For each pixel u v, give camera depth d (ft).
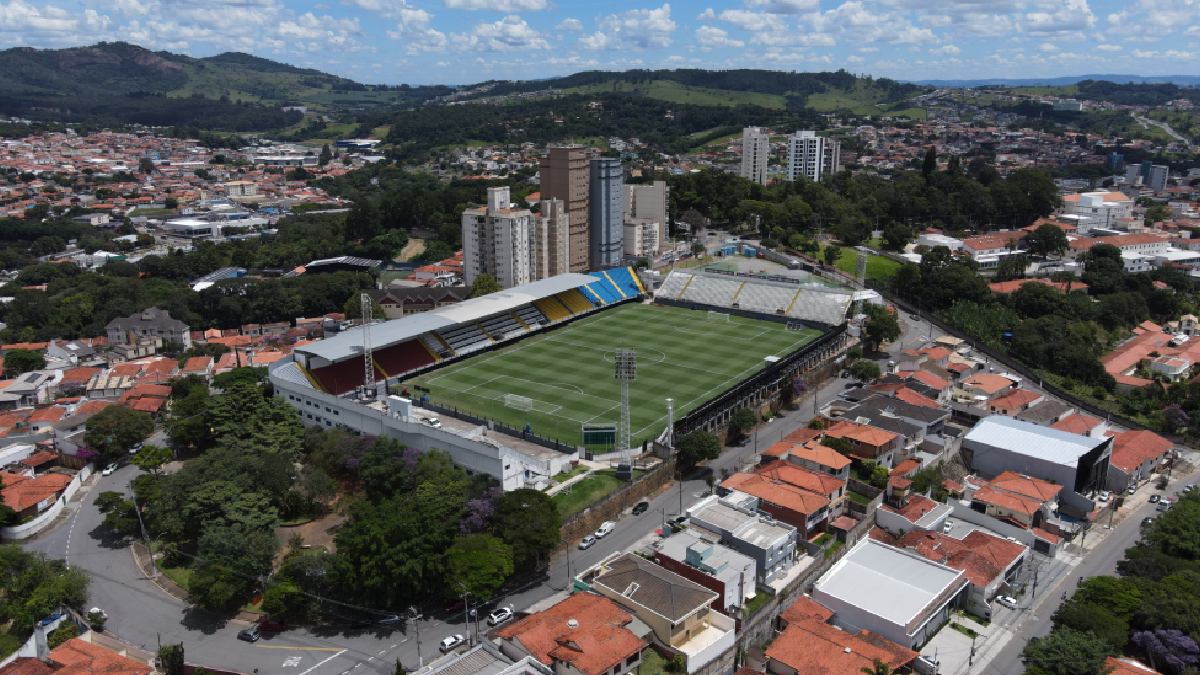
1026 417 605.73
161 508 460.55
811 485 467.93
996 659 369.91
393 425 522.47
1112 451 554.05
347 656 368.27
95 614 393.50
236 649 375.66
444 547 407.64
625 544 455.22
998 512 479.82
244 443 517.96
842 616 387.34
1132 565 419.33
